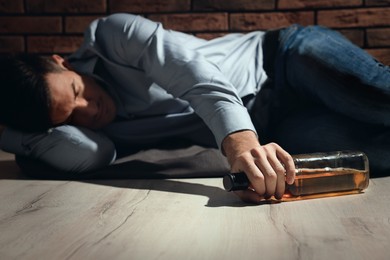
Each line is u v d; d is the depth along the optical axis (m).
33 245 1.17
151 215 1.39
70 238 1.21
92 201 1.57
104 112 1.89
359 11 3.08
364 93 1.75
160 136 2.05
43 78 1.78
